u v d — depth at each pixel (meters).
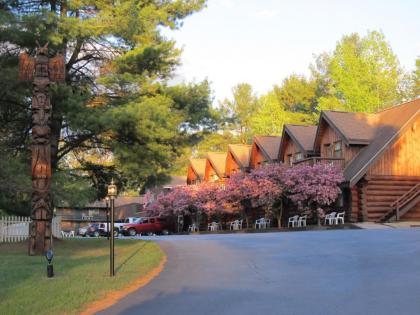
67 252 17.80
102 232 48.12
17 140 22.20
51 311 8.36
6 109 20.89
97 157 24.09
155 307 8.84
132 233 48.59
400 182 33.34
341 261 13.55
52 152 21.59
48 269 11.67
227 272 12.66
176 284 11.12
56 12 20.78
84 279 11.38
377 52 51.47
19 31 18.47
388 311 7.88
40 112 16.84
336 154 36.12
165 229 50.75
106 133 20.92
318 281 10.77
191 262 14.86
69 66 21.39
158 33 22.34
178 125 21.67
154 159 21.31
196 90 22.48
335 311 8.02
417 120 34.19
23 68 17.16
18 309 8.40
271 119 59.09
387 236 19.53
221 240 22.94
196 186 48.53
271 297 9.35
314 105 70.75
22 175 19.78
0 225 22.84
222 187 45.59
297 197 33.47
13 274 12.05
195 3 23.33
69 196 21.06
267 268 13.06
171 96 21.97
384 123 35.94
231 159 50.66
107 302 9.34
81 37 19.73
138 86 21.44
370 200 32.62
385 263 12.67
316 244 18.23
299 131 41.09
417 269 11.56
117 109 19.06
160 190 61.34
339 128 35.12
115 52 22.27
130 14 20.58
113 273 12.03
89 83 21.91
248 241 21.33
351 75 51.06
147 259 15.15
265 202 36.19
